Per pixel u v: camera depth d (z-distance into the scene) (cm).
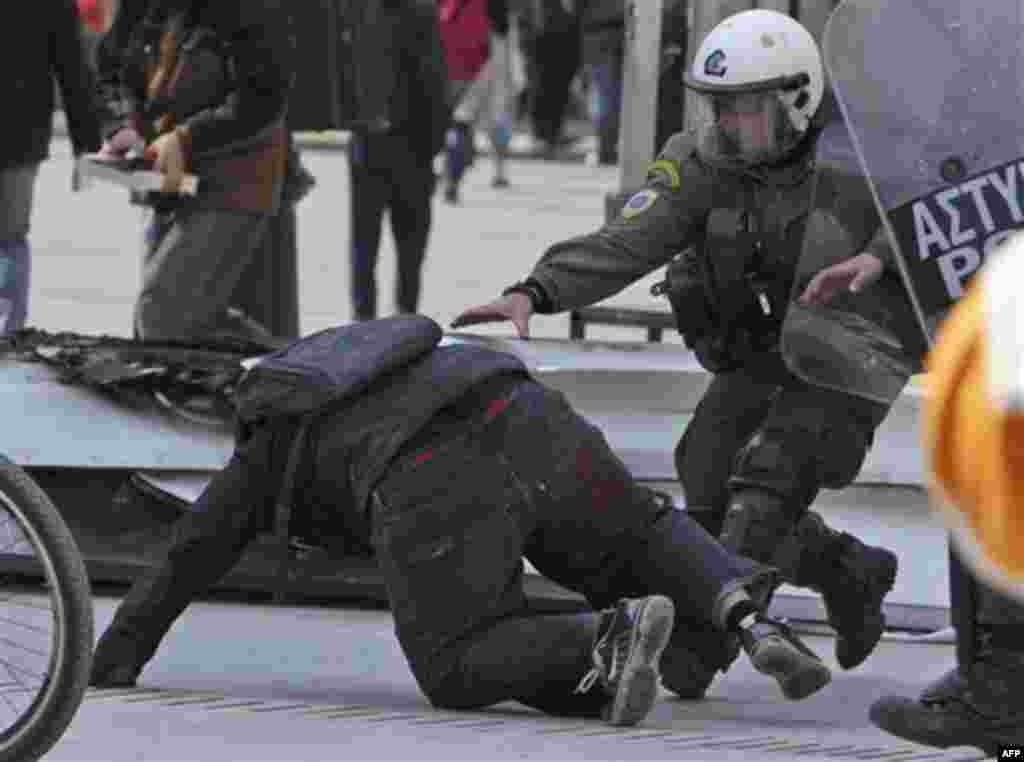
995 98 1141
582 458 1260
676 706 1346
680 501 1611
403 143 2566
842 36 1151
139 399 1603
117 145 1948
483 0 3550
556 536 1272
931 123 1147
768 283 1318
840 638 1431
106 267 3288
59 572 1107
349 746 1189
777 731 1277
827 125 1275
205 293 1934
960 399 529
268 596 1619
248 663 1426
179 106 1916
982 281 545
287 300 2178
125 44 1956
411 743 1199
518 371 1283
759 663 1241
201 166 1917
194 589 1312
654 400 1623
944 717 1130
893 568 1418
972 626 1130
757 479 1304
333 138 4319
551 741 1210
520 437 1256
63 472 1605
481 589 1238
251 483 1291
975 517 528
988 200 1145
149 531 1598
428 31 2550
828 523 1582
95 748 1173
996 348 526
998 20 1141
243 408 1280
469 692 1243
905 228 1151
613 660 1211
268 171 1934
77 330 2722
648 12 1788
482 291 3088
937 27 1145
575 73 4966
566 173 4666
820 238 1276
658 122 1792
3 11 2112
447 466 1245
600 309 1769
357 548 1305
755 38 1282
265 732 1221
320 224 3791
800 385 1313
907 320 1277
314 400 1259
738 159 1295
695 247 1335
